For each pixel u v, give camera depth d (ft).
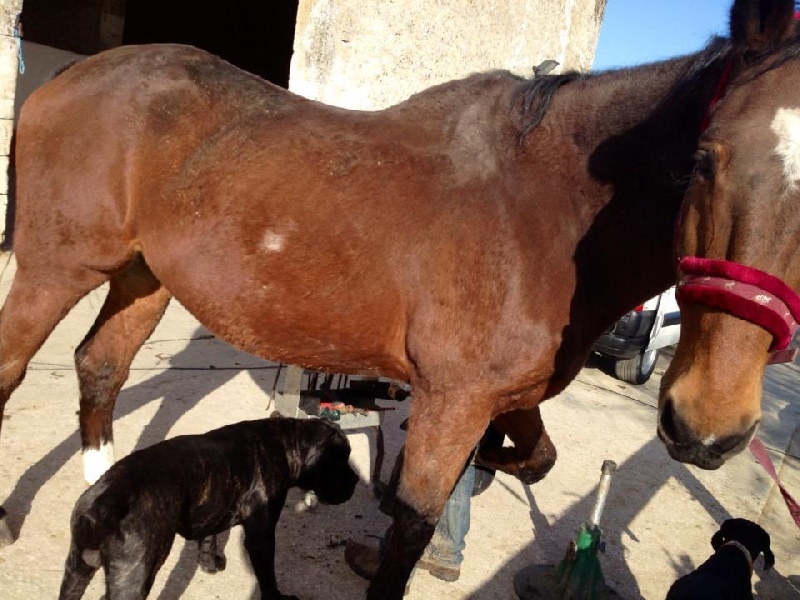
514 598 9.65
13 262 21.39
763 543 8.91
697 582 7.73
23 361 9.02
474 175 7.18
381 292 7.27
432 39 16.75
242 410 14.26
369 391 11.47
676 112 6.77
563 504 12.72
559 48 20.36
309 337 7.79
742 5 5.48
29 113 8.80
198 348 17.81
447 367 7.05
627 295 7.39
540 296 6.88
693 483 14.89
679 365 5.43
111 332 10.30
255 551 8.25
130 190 8.36
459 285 6.96
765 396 24.45
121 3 38.19
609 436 16.79
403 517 7.15
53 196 8.45
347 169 7.42
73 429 12.16
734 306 4.91
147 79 8.44
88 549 6.69
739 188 4.94
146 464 7.18
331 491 9.32
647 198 6.97
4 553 8.70
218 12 46.26
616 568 10.93
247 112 8.14
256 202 7.55
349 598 9.07
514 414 8.87
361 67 15.97
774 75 5.12
